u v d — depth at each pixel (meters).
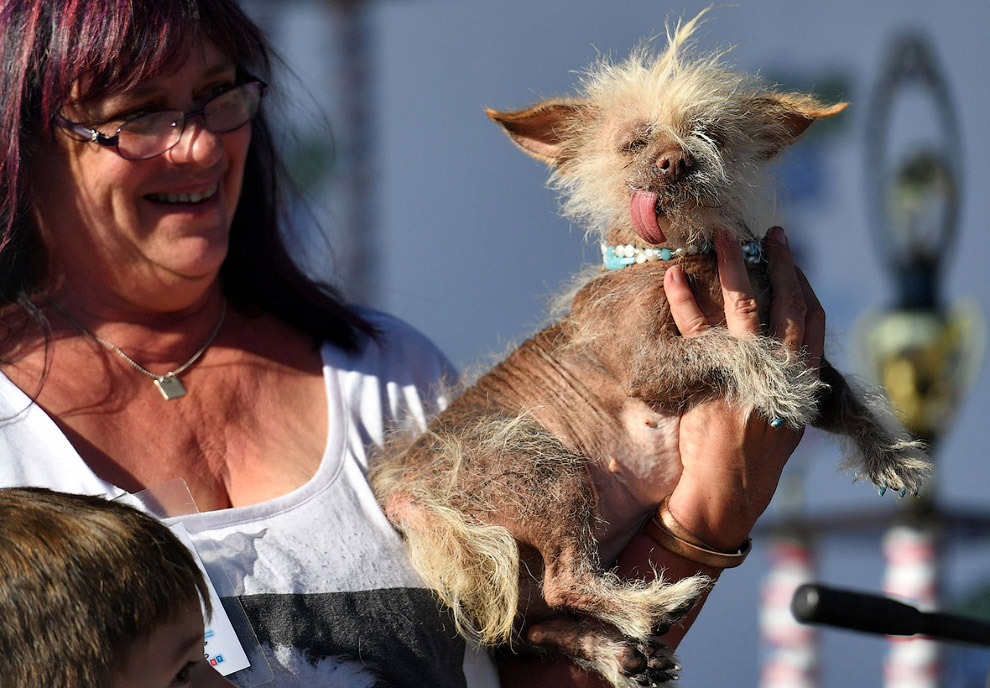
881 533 8.36
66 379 3.70
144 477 3.63
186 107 3.78
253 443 3.88
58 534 2.60
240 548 3.50
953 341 7.80
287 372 4.14
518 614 3.98
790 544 8.27
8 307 3.81
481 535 3.87
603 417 4.11
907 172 8.23
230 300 4.27
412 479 3.99
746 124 4.17
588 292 4.26
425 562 3.80
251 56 4.12
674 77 4.23
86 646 2.51
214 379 3.95
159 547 2.72
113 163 3.62
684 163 3.94
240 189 4.20
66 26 3.50
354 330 4.41
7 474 3.37
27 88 3.59
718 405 3.94
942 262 8.15
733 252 4.00
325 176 7.81
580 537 3.92
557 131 4.51
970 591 8.41
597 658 3.76
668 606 3.75
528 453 4.00
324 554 3.61
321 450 3.99
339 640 3.47
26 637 2.49
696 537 3.95
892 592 7.94
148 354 3.88
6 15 3.56
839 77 9.09
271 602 3.42
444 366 4.79
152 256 3.77
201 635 2.80
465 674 3.76
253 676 3.25
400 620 3.61
